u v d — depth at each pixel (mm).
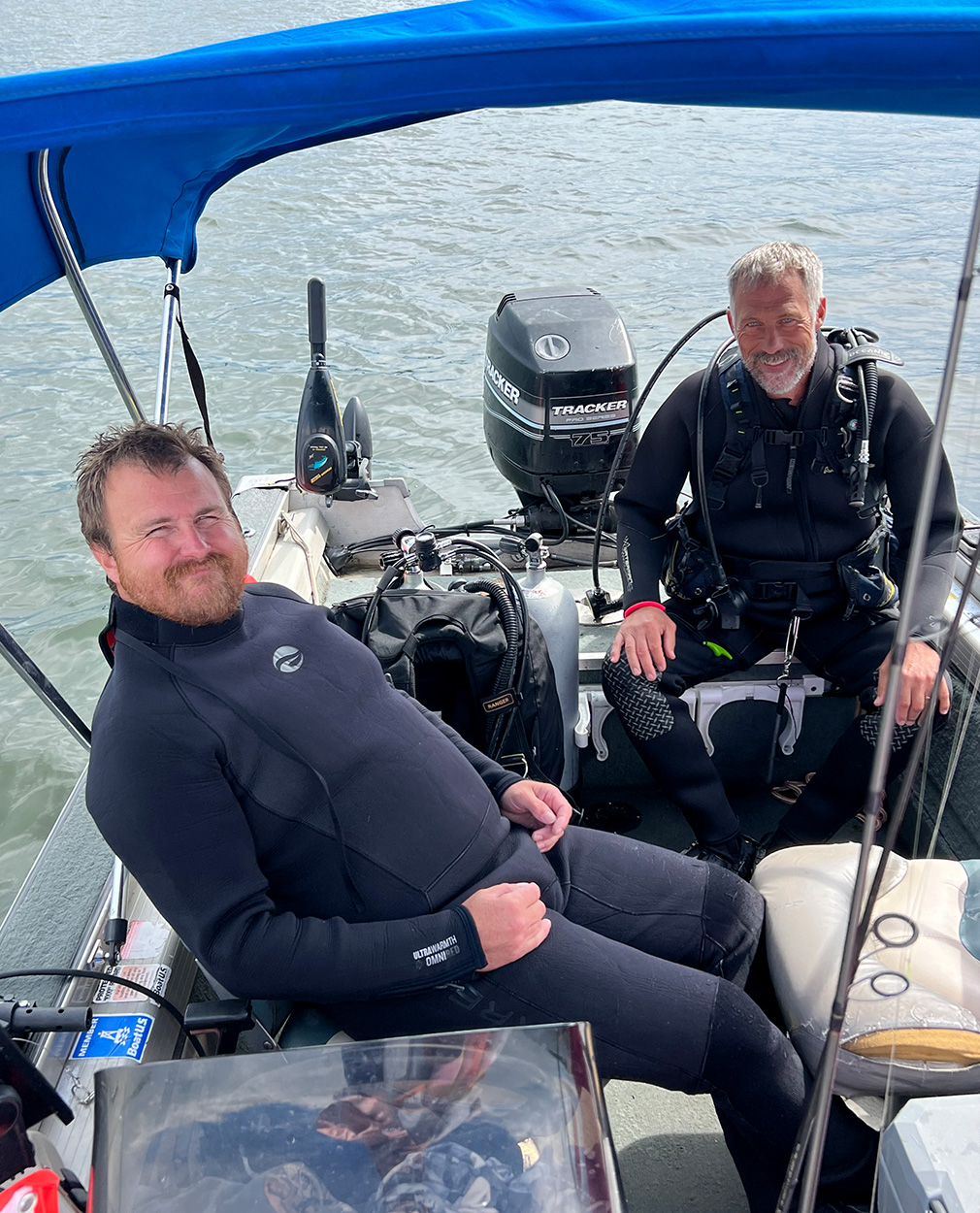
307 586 2824
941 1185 1063
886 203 8969
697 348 6504
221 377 6867
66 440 6297
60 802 4000
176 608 1434
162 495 1421
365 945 1432
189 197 2078
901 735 2021
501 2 1314
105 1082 1084
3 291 1811
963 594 1108
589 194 11109
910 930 1502
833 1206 1490
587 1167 1005
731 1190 1689
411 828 1534
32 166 1683
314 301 2859
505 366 3254
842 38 948
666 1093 1872
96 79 1021
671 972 1508
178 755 1414
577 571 3066
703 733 2494
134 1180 1008
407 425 6016
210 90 1029
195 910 1397
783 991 1597
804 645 2377
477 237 9773
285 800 1473
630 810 2553
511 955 1454
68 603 5008
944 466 1521
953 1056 1401
